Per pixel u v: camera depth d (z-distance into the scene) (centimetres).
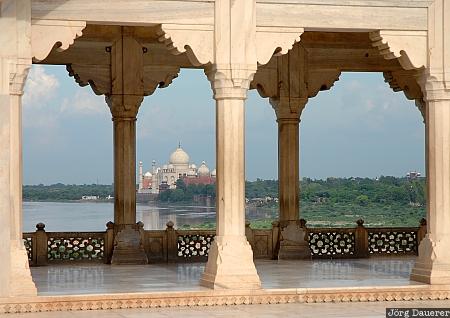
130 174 1814
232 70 1332
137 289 1327
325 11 1369
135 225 1817
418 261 1412
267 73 1905
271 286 1360
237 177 1340
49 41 1279
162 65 1838
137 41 1822
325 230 1925
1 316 1189
